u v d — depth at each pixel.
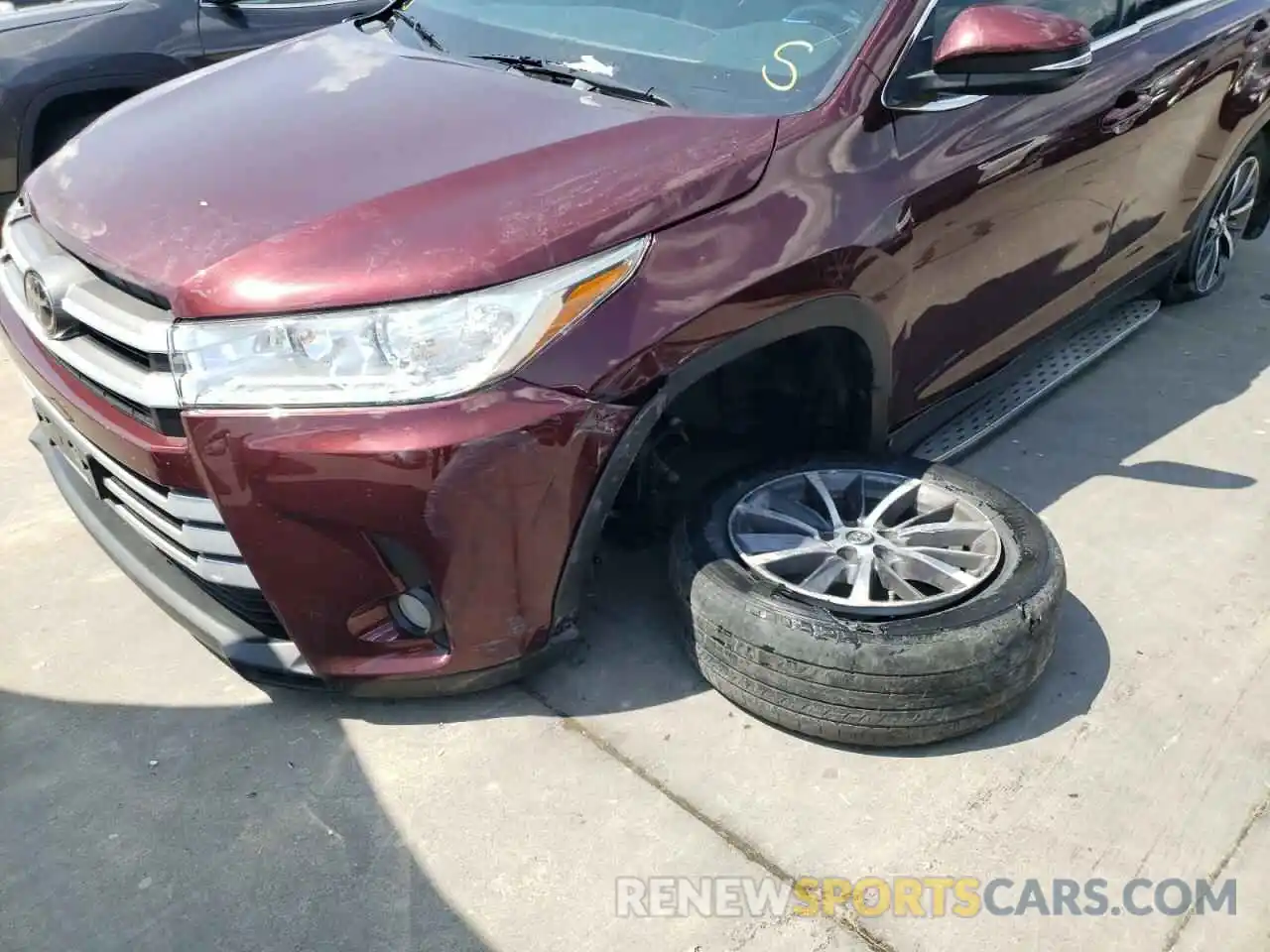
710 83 2.49
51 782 2.24
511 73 2.60
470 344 1.96
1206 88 3.70
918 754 2.36
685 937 1.96
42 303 2.30
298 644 2.20
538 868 2.08
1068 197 3.14
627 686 2.52
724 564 2.41
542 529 2.11
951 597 2.31
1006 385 3.55
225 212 2.11
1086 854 2.15
